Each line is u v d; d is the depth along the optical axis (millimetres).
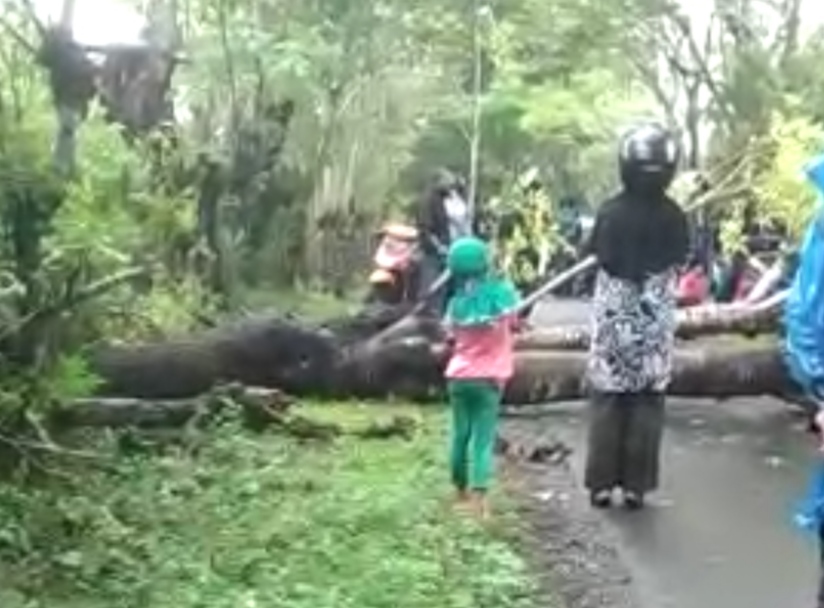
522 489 10062
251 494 8961
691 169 24016
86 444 9664
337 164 23500
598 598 7234
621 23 27562
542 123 29188
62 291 8711
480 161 31328
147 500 8602
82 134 11641
